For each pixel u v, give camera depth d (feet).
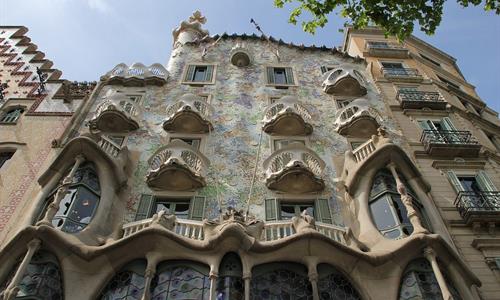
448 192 55.93
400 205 47.98
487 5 43.60
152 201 51.72
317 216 50.70
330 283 39.42
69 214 43.96
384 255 40.81
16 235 39.11
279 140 63.87
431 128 69.05
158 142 61.77
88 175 48.75
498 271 45.98
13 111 68.49
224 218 41.52
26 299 35.86
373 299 38.88
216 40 90.12
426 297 38.40
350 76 75.87
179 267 38.55
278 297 37.09
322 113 71.15
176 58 84.99
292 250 39.52
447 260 41.37
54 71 77.30
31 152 59.21
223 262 38.17
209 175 56.03
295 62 86.58
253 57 86.58
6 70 76.84
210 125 64.23
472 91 93.40
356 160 55.67
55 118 66.03
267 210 51.67
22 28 87.97
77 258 39.34
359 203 50.01
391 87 79.92
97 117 62.08
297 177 53.42
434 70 92.38
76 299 37.11
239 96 73.87
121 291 37.76
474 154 62.59
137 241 39.29
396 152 51.88
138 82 75.10
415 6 44.29
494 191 54.90
